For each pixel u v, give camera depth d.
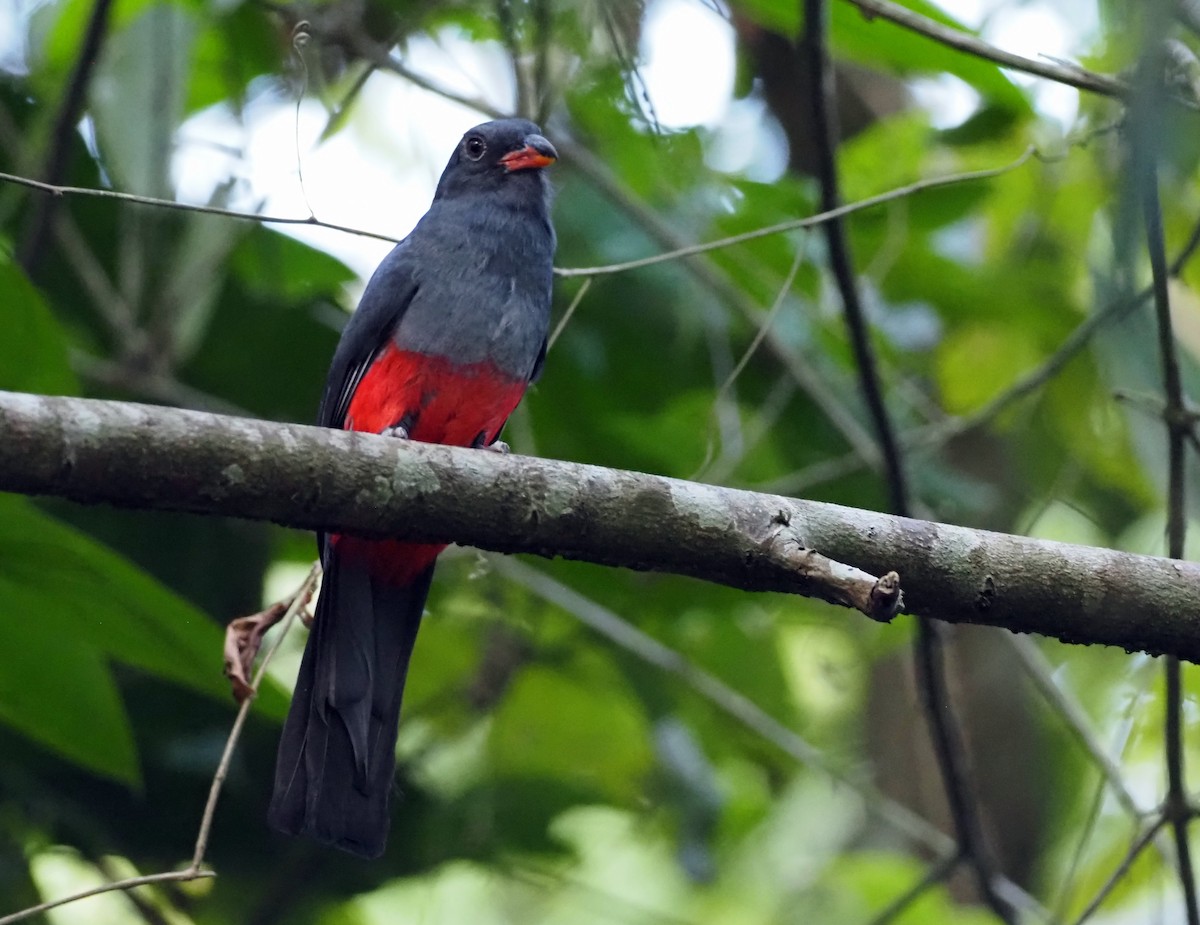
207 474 6.34
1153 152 5.63
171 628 8.22
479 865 12.18
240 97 11.23
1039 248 13.04
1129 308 9.08
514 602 13.17
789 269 12.50
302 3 11.06
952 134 12.64
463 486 6.71
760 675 13.82
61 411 6.13
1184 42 7.34
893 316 13.31
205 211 7.89
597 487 6.85
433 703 13.07
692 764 13.11
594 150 12.59
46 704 8.81
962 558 7.11
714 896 14.59
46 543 7.70
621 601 13.12
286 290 12.51
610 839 13.97
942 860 10.62
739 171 13.51
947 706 10.41
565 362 12.58
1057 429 13.39
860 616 13.60
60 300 12.39
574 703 13.98
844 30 10.37
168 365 11.35
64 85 10.86
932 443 11.40
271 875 11.73
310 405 12.72
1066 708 10.62
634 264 9.17
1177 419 8.42
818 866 14.60
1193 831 13.18
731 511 6.91
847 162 12.79
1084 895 13.08
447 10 11.89
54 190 7.55
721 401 10.95
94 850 11.41
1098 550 7.25
